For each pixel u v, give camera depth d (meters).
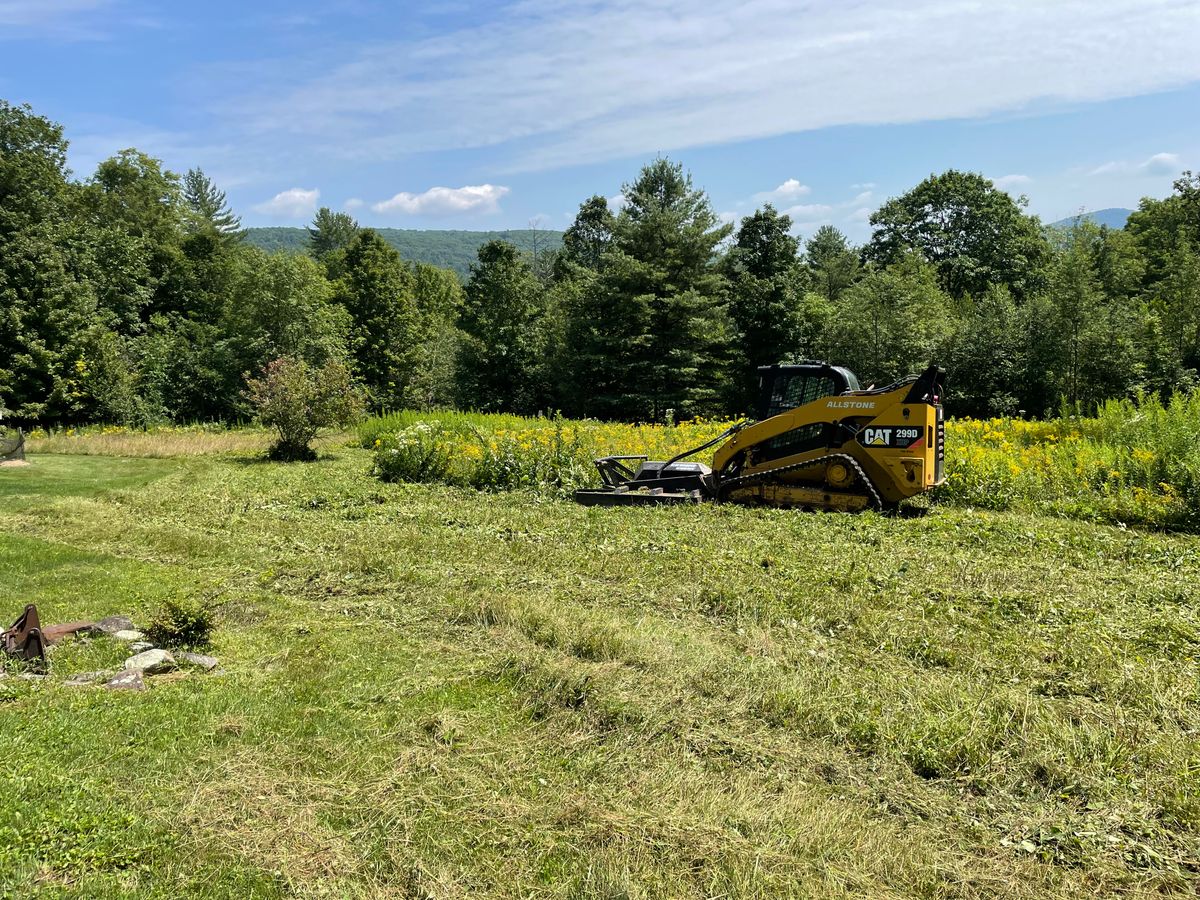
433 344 46.75
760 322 39.75
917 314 35.97
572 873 3.22
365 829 3.49
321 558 8.53
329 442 23.34
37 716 4.46
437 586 7.36
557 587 7.33
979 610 6.46
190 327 38.84
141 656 5.48
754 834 3.48
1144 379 27.67
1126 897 3.15
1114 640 5.77
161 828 3.44
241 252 44.25
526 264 46.09
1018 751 4.15
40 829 3.33
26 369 27.47
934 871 3.28
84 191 40.75
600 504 11.97
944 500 11.89
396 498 12.73
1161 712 4.60
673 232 37.75
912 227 52.03
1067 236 51.84
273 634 6.29
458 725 4.50
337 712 4.70
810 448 11.31
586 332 39.09
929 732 4.29
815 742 4.33
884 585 7.16
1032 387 30.20
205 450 21.45
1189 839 3.47
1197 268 28.00
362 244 52.91
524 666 5.32
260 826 3.49
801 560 8.02
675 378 37.41
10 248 27.77
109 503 12.69
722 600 6.79
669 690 4.92
